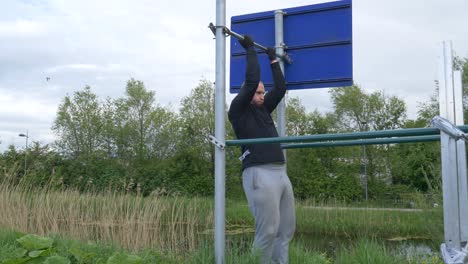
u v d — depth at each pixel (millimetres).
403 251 6219
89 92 38312
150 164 32438
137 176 25719
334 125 38312
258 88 3604
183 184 26875
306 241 11289
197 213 10859
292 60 4445
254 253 3400
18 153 20234
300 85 4402
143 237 6746
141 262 3816
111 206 8961
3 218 8062
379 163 27578
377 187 26938
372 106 37781
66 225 8328
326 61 4316
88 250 4906
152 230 7258
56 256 3844
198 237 6715
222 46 3508
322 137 2910
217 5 3535
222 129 3436
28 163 19766
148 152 36094
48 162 20859
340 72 4254
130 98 37000
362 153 27297
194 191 26391
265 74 4512
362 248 4855
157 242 6785
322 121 32688
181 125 31031
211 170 28219
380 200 23344
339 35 4277
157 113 36500
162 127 36406
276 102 3857
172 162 27984
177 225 8852
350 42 4230
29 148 21047
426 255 5801
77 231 7504
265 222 3369
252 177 3406
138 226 6957
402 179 28391
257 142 3188
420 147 13117
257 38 4605
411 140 3436
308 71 4379
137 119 36875
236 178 25094
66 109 37906
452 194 2271
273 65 3924
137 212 8188
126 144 36562
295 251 4258
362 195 27000
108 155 35812
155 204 8883
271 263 3457
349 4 4254
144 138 36219
